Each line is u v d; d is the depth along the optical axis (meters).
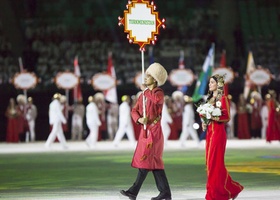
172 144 84.50
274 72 113.44
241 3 128.50
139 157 32.78
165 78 33.19
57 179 44.78
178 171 49.56
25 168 52.97
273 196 34.91
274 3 129.00
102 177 45.88
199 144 80.88
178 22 124.56
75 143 89.31
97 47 117.25
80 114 95.12
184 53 115.62
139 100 33.31
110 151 72.00
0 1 117.44
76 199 34.97
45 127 99.12
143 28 35.12
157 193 37.28
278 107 82.44
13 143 91.94
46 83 106.94
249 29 124.31
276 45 119.62
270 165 53.34
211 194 31.72
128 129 81.06
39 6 128.75
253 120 96.81
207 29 123.00
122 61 113.31
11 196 36.25
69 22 126.25
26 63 112.44
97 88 92.56
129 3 35.06
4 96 100.12
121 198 35.25
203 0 131.62
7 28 117.31
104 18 127.69
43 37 119.12
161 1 131.12
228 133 96.69
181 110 94.88
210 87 32.59
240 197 34.53
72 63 112.75
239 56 115.81
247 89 96.06
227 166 52.50
